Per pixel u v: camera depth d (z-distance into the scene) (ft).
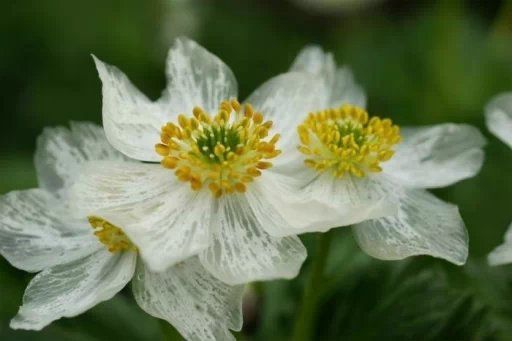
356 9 1.06
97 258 0.59
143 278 0.58
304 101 0.64
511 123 0.65
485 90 0.89
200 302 0.57
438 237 0.60
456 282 0.67
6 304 0.66
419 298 0.66
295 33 1.05
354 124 0.63
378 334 0.66
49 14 0.96
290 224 0.58
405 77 0.91
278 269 0.56
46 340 0.66
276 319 0.69
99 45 0.95
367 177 0.63
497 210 0.77
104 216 0.56
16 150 0.91
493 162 0.78
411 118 0.89
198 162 0.60
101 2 0.96
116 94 0.61
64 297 0.58
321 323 0.67
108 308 0.68
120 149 0.60
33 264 0.59
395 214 0.61
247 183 0.60
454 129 0.65
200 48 0.64
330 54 0.67
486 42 0.92
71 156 0.62
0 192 0.78
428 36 0.92
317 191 0.61
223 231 0.59
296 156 0.62
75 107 0.93
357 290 0.67
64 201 0.61
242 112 0.63
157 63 0.96
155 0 0.97
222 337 0.56
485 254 0.76
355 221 0.57
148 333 0.68
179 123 0.61
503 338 0.66
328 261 0.69
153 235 0.57
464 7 1.03
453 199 0.77
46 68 0.94
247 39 1.01
